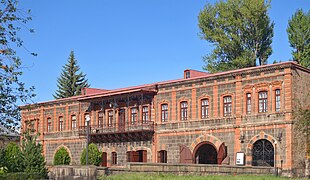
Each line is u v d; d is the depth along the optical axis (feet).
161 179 90.89
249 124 144.56
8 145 140.26
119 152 183.11
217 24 214.90
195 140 158.40
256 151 143.23
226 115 151.33
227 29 212.84
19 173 108.47
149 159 171.42
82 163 174.81
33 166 114.21
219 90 153.69
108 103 189.67
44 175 115.14
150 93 171.83
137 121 176.35
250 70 145.59
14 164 113.80
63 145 209.26
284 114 136.98
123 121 182.50
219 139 152.05
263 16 206.59
